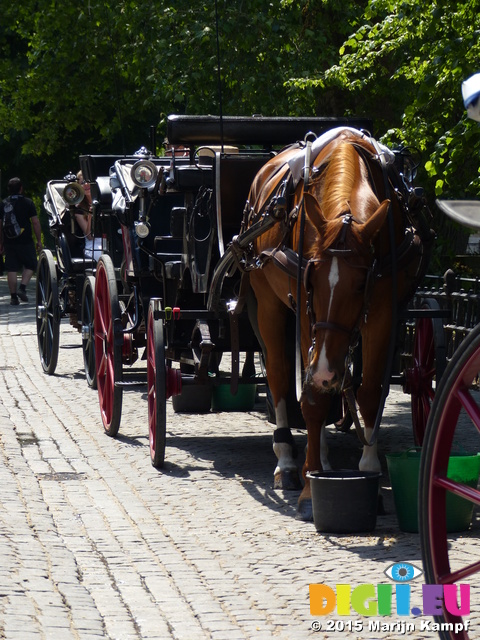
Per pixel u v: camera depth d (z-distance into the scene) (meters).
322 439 7.26
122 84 28.73
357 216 6.22
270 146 9.40
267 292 7.49
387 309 6.64
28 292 28.77
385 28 12.32
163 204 10.30
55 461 8.77
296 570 5.84
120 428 10.32
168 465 8.66
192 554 6.15
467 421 10.63
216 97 19.78
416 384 8.83
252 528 6.75
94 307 10.54
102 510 7.19
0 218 24.98
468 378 3.79
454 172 11.41
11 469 8.41
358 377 8.39
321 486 6.60
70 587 5.52
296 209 6.76
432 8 11.17
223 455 9.08
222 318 8.45
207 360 8.30
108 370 9.95
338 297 5.91
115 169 10.89
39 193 40.72
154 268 9.67
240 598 5.36
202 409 11.44
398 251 6.71
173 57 19.77
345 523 6.59
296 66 18.31
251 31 18.64
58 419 10.80
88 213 13.62
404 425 10.59
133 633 4.86
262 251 7.16
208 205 8.41
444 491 3.94
